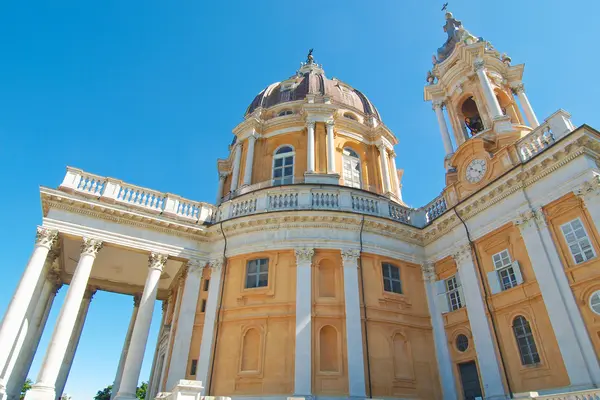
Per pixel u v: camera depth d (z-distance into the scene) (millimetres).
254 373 14336
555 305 12523
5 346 12758
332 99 25375
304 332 14625
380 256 17078
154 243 16594
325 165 21984
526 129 17938
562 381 11922
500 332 14219
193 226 17234
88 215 15844
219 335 15438
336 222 17000
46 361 12977
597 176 12211
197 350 15492
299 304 15172
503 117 17422
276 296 15656
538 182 13992
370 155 24484
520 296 13812
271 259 16438
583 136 12617
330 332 15148
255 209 17672
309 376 13836
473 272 15672
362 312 15477
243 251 16766
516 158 15328
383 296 16281
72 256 19031
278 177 22359
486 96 18922
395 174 25016
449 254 16969
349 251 16516
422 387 15188
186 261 17312
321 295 15805
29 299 13750
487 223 15531
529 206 14047
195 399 9016
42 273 16031
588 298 11867
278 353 14547
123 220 16312
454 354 15703
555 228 13258
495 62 20984
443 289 17016
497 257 15055
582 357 11461
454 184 17875
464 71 21047
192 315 16094
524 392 12898
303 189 17859
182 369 15000
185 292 16453
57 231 15070
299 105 25125
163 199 17719
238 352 14883
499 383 13570
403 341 15859
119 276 21359
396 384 14695
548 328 12711
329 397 13703
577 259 12438
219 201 26266
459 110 21500
